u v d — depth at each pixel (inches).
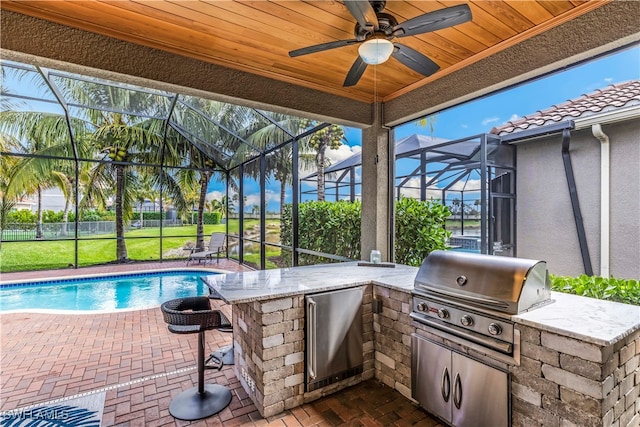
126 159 368.5
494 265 84.0
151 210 389.1
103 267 354.6
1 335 162.6
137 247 385.1
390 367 112.9
